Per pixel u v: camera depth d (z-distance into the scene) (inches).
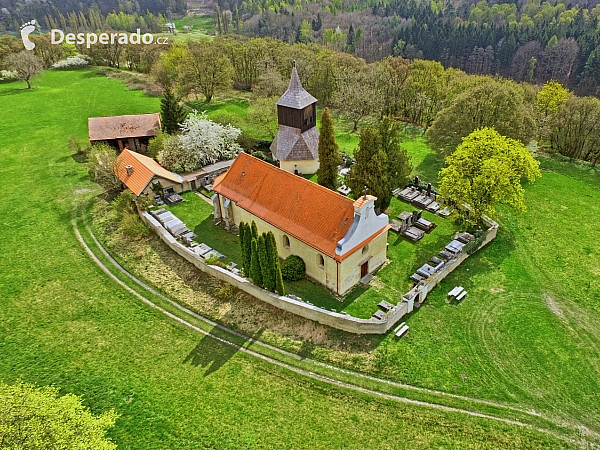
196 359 1347.2
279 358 1338.6
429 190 2138.3
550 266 1708.9
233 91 4178.2
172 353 1370.6
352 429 1136.8
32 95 4170.8
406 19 6929.1
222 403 1208.2
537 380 1256.8
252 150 2687.0
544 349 1352.1
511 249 1803.6
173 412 1187.3
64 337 1439.5
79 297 1605.6
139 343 1409.9
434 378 1263.5
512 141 1920.5
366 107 3139.8
